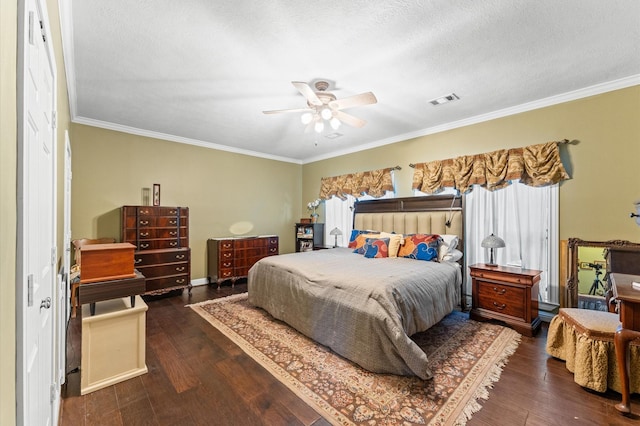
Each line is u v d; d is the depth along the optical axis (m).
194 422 1.73
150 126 4.20
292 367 2.32
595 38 2.13
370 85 2.90
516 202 3.45
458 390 2.01
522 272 3.05
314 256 3.79
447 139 4.07
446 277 3.11
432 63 2.49
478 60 2.44
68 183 3.09
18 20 0.79
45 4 1.15
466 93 3.09
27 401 0.90
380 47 2.26
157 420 1.74
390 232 4.44
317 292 2.74
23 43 0.79
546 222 3.24
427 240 3.60
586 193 2.98
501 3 1.79
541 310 3.23
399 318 2.22
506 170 3.45
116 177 4.16
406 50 2.29
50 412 1.50
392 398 1.93
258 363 2.38
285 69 2.58
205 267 5.11
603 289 2.84
